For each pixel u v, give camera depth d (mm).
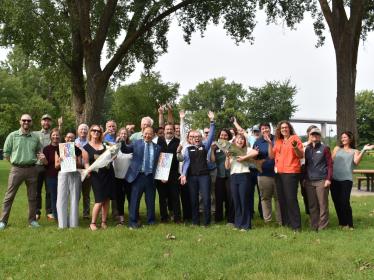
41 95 62188
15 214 10148
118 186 9078
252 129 10312
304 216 10031
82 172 8594
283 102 53844
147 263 5828
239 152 8391
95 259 6074
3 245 6938
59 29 21234
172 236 7453
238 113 69938
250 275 5270
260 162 8812
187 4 21312
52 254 6379
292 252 6387
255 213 10641
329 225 8820
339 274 5266
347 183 8500
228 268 5586
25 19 18984
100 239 7328
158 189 9398
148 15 20438
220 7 21625
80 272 5430
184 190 9539
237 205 8445
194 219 8906
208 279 5141
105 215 8625
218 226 8680
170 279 5145
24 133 8703
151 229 8234
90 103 20422
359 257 6031
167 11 21203
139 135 9977
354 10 20656
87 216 9930
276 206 9133
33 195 8773
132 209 8641
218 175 9430
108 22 20531
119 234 7668
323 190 8250
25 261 6027
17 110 45656
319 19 24219
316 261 5844
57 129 9430
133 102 53812
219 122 76312
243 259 6016
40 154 8836
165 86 55062
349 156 8539
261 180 9047
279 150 8445
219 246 6801
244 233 7859
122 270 5562
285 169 8273
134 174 8664
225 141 8508
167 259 6031
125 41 20734
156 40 23656
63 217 8516
